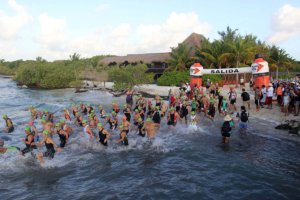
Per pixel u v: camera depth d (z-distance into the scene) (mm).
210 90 27062
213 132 17531
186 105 20281
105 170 12039
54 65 68375
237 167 12055
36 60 88312
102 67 58969
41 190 10344
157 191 10117
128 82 43562
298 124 16719
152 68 57719
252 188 10141
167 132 17562
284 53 54812
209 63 46719
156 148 14633
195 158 13258
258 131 17109
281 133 16625
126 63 61688
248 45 45875
